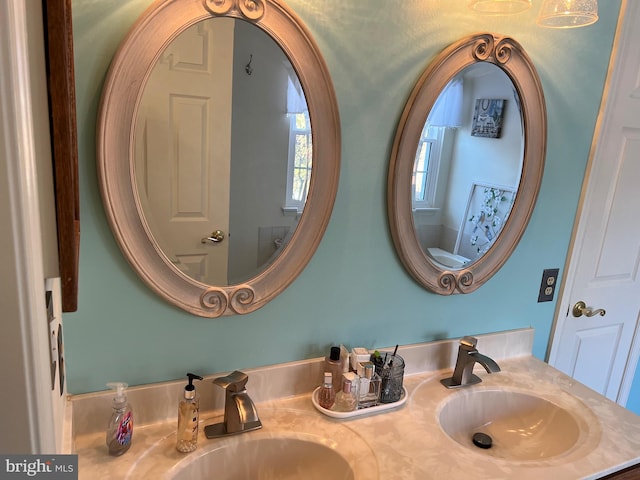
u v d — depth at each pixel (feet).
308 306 4.31
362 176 4.20
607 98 5.14
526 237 5.26
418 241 4.56
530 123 4.74
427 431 3.99
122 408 3.44
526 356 5.61
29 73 1.72
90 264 3.43
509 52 4.41
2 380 1.69
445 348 5.05
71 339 3.52
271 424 3.96
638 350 6.75
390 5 3.90
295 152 3.82
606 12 4.88
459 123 4.41
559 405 4.60
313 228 4.04
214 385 4.03
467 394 4.68
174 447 3.61
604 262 5.90
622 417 4.41
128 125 3.23
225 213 3.69
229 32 3.38
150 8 3.11
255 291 3.96
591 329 6.17
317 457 3.80
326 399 4.13
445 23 4.15
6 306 1.63
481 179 4.67
